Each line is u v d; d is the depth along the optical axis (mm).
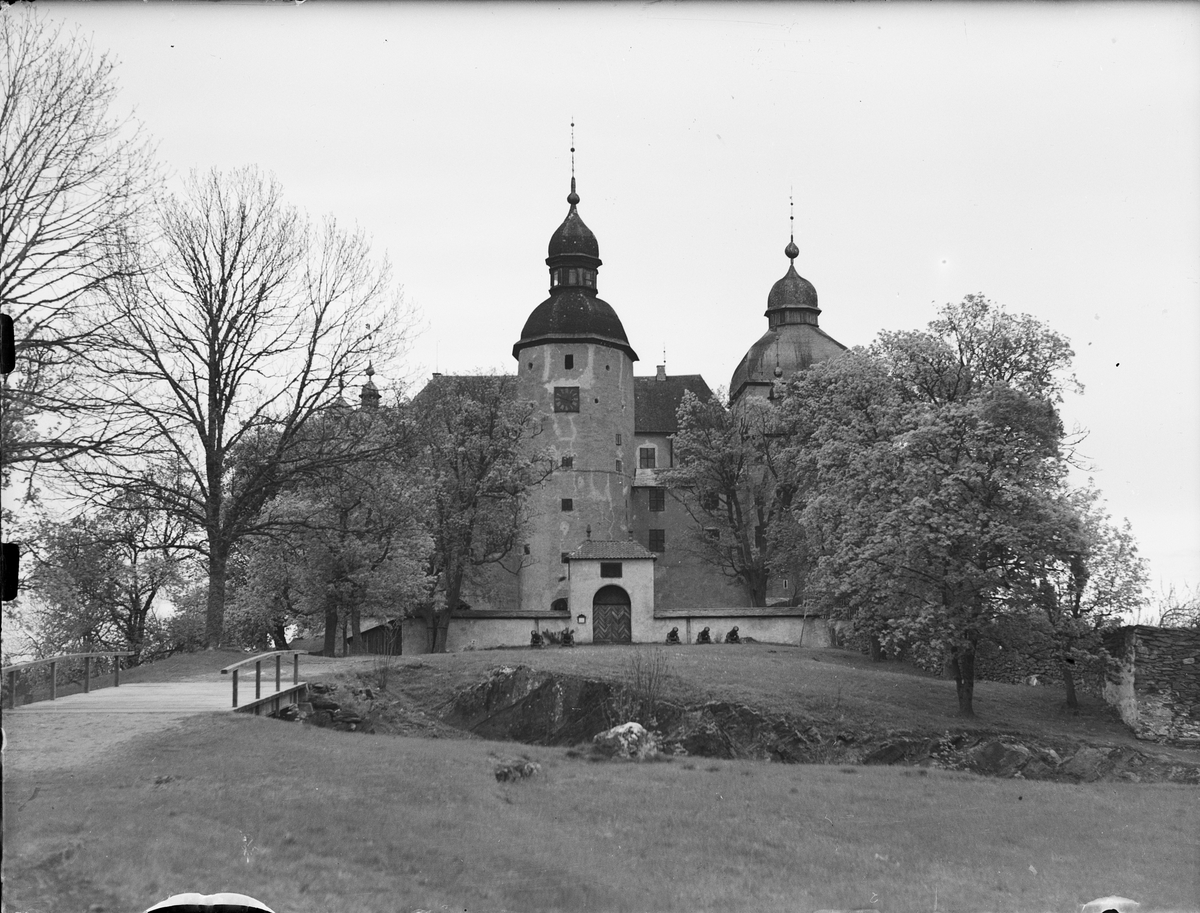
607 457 81812
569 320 82250
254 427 44094
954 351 50188
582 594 66188
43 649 48406
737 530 77375
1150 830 25281
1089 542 39969
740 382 88250
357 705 36375
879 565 42469
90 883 13570
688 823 22500
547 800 22938
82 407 35125
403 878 16531
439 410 63844
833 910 17891
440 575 68250
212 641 42281
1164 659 40219
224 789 19094
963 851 22531
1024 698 43812
